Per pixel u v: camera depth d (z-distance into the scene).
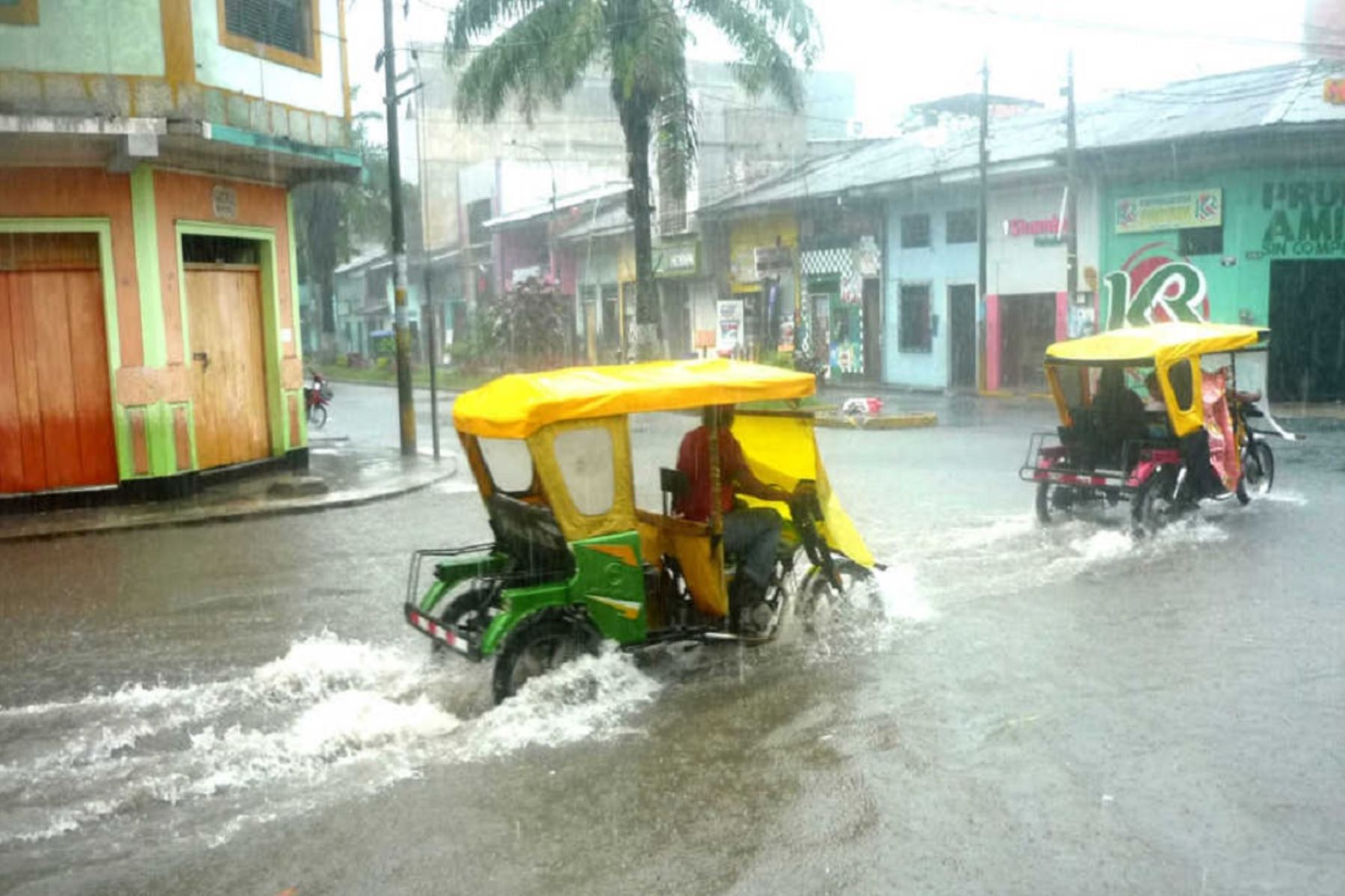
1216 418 11.57
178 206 13.97
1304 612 8.04
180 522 12.58
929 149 32.12
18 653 7.82
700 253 37.03
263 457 16.19
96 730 6.29
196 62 13.48
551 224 43.75
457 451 19.16
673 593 7.20
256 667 7.42
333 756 5.82
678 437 19.41
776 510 7.67
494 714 6.25
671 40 22.17
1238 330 11.65
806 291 34.25
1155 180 24.70
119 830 5.05
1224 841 4.73
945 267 29.88
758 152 37.69
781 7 23.42
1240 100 25.05
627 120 23.42
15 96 12.53
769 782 5.42
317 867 4.69
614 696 6.52
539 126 52.50
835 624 7.89
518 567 7.15
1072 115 24.61
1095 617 8.05
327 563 10.58
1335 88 22.78
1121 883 4.41
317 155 14.83
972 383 29.55
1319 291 23.56
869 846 4.77
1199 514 11.69
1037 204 27.38
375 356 54.31
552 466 6.36
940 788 5.31
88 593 9.56
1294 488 13.23
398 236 18.17
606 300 42.50
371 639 8.00
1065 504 11.66
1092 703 6.35
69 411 13.45
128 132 12.33
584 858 4.72
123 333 13.48
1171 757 5.59
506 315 38.75
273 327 16.17
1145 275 25.11
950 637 7.67
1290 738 5.80
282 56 14.99
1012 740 5.86
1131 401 11.11
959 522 11.72
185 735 6.19
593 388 6.49
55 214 13.08
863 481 14.55
